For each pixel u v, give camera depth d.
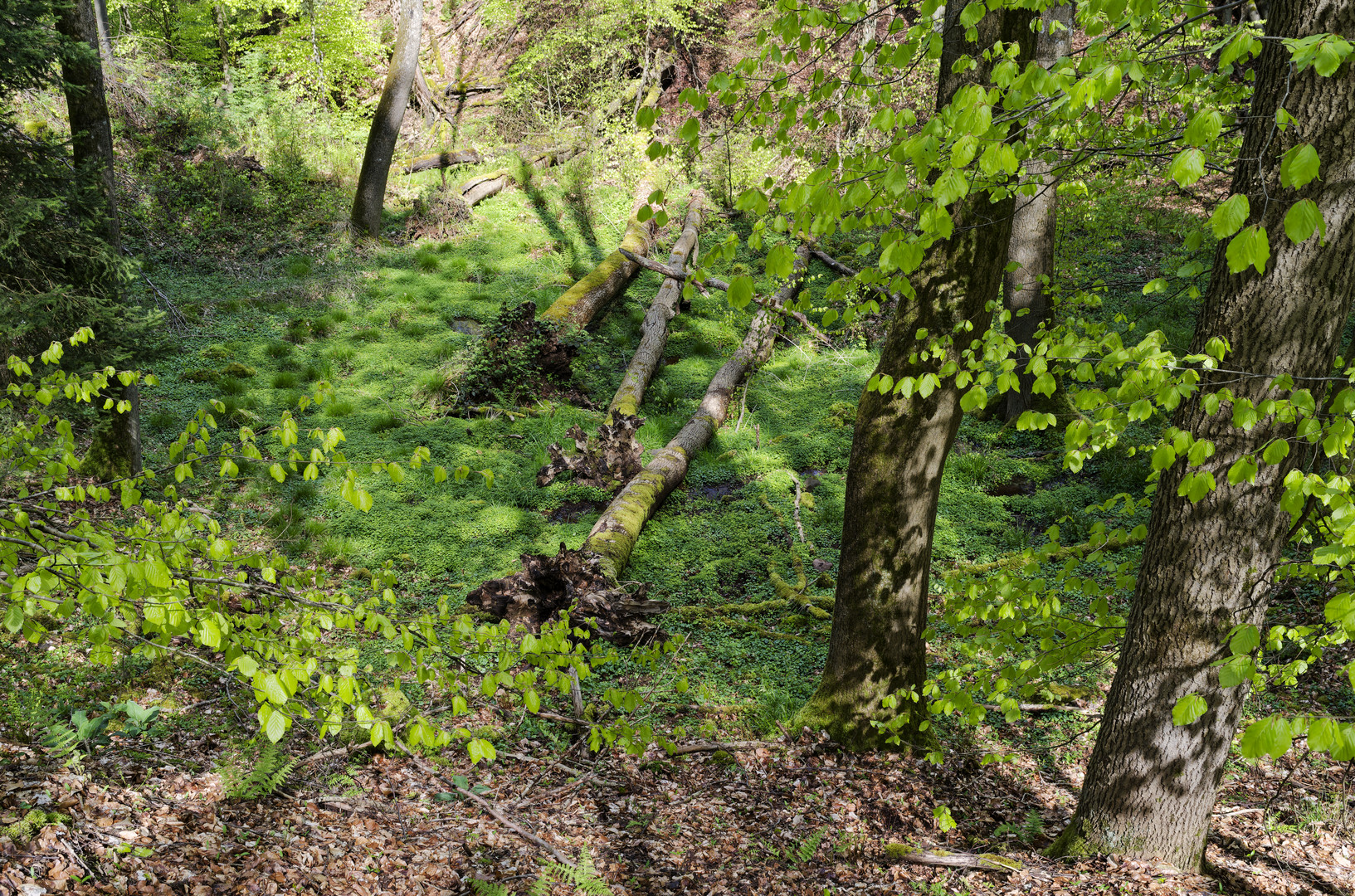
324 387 2.88
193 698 5.07
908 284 3.81
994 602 4.54
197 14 20.78
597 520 9.55
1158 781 4.03
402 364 12.54
